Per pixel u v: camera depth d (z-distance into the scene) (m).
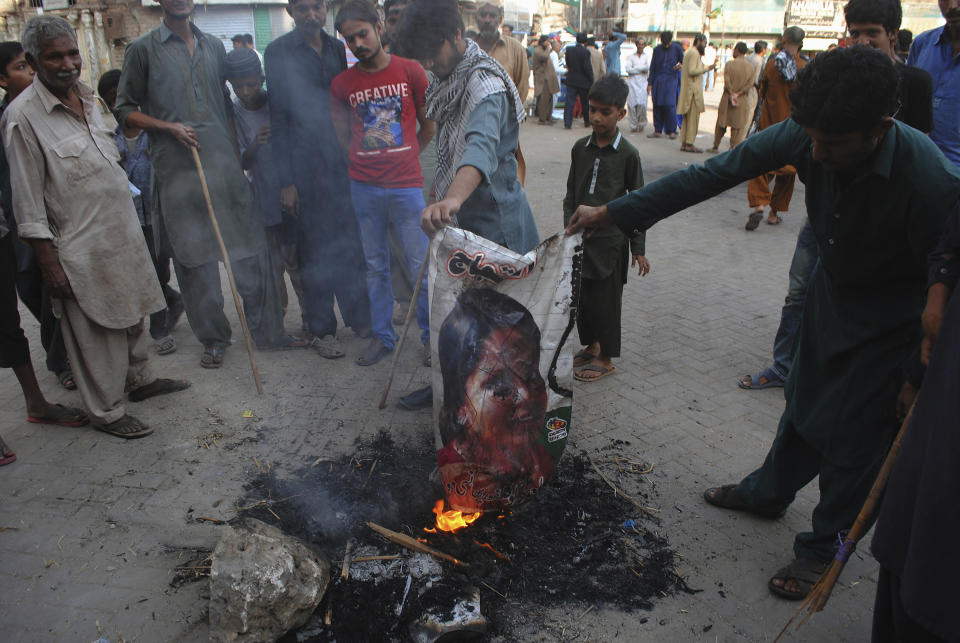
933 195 1.84
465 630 2.20
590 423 3.53
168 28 3.68
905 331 2.08
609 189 3.68
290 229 4.33
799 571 2.41
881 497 1.91
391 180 3.85
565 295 2.61
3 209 3.49
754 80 10.84
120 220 3.22
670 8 29.58
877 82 1.70
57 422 3.50
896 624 1.70
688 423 3.54
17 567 2.52
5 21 15.84
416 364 4.21
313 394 3.84
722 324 4.83
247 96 4.00
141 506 2.87
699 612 2.34
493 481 2.64
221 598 2.10
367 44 3.55
